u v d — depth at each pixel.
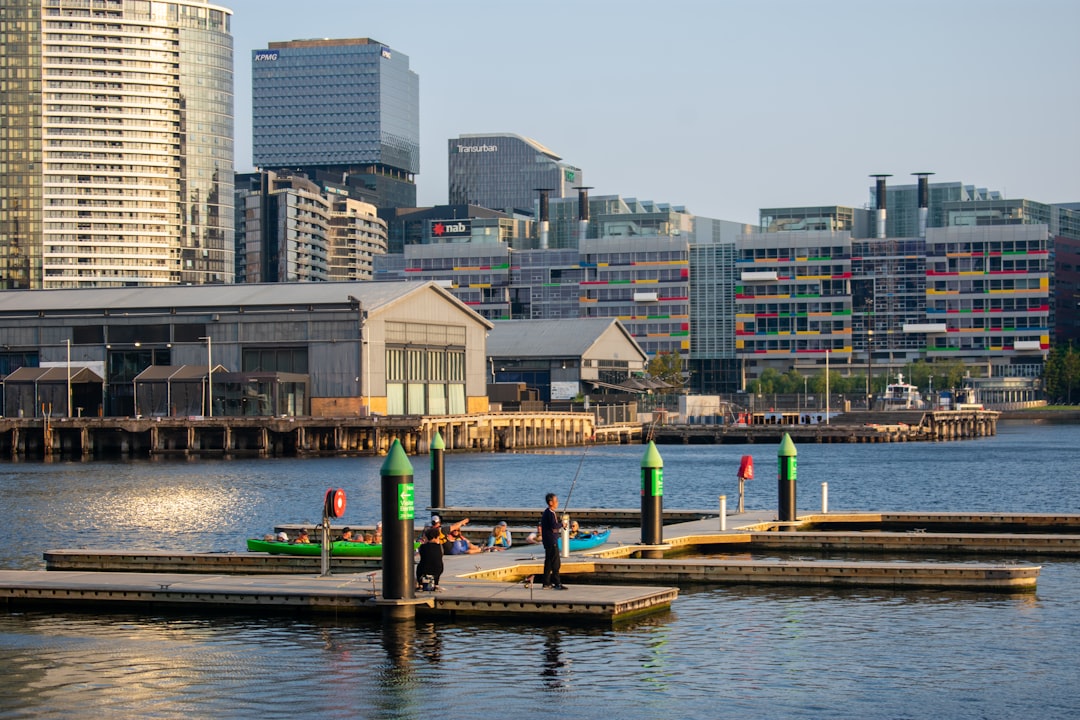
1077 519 75.69
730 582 55.56
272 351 166.62
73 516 87.06
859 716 36.44
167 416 162.62
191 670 40.97
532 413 186.00
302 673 40.53
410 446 160.25
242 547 70.81
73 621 47.78
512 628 46.19
